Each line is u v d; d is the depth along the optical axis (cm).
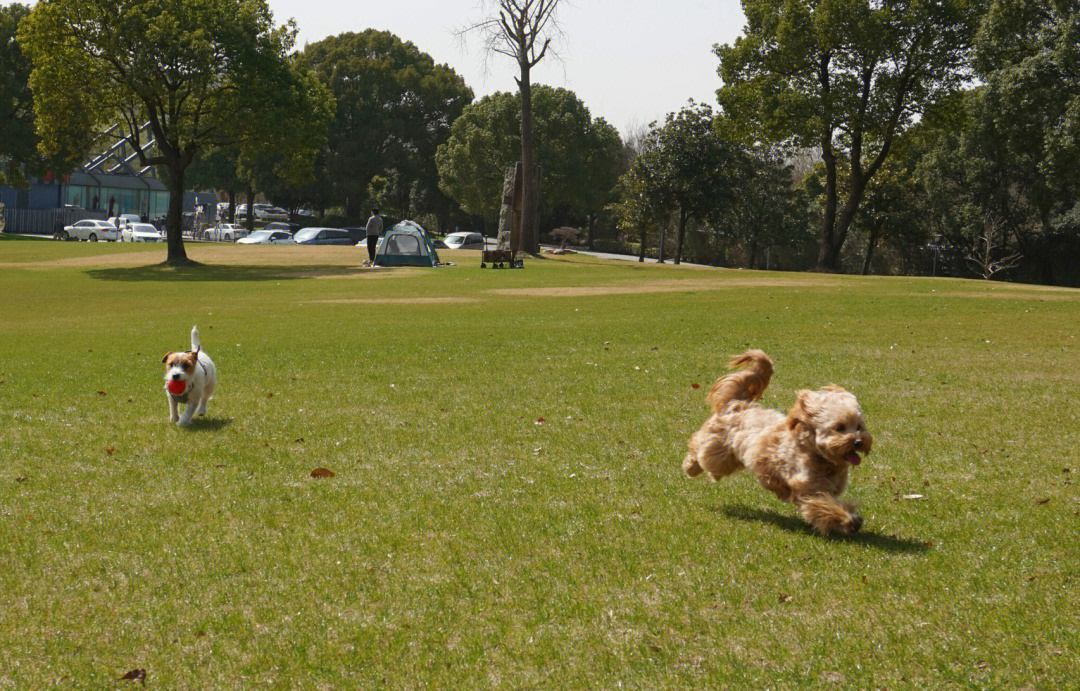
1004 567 495
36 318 2294
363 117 8475
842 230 5091
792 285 3178
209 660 403
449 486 670
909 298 2498
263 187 8400
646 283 3312
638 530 566
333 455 764
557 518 591
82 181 8262
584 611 446
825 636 415
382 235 4459
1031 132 4209
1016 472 691
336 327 1923
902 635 415
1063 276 5956
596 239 9675
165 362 873
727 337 1595
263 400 1030
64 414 955
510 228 5134
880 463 727
